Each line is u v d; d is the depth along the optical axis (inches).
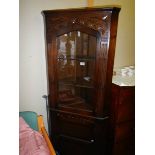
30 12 74.5
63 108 75.5
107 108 70.2
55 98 75.3
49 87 75.0
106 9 59.6
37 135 55.8
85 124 73.8
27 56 77.3
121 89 74.1
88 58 69.6
